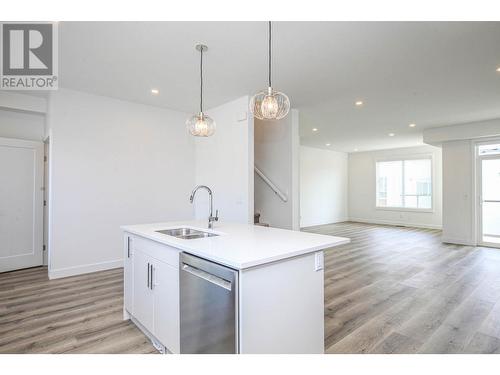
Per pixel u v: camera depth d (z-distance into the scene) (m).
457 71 3.23
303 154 8.95
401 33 2.43
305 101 4.32
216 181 4.57
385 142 8.12
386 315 2.68
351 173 10.59
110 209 4.14
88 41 2.55
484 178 6.05
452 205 6.19
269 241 1.93
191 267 1.75
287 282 1.66
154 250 2.16
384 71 3.22
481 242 5.91
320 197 9.51
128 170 4.30
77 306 2.88
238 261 1.41
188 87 3.72
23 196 4.20
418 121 5.66
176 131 4.83
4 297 3.10
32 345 2.15
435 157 8.52
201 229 2.54
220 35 2.46
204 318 1.64
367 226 9.08
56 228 3.71
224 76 3.37
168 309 1.97
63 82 3.54
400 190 9.32
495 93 3.97
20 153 4.17
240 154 4.13
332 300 3.04
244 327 1.44
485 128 5.60
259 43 2.60
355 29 2.37
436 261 4.65
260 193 5.26
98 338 2.27
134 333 2.35
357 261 4.64
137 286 2.41
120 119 4.23
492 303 2.94
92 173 3.98
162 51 2.75
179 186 4.86
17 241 4.14
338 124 5.91
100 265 4.05
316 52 2.77
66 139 3.78
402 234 7.43
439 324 2.49
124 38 2.51
